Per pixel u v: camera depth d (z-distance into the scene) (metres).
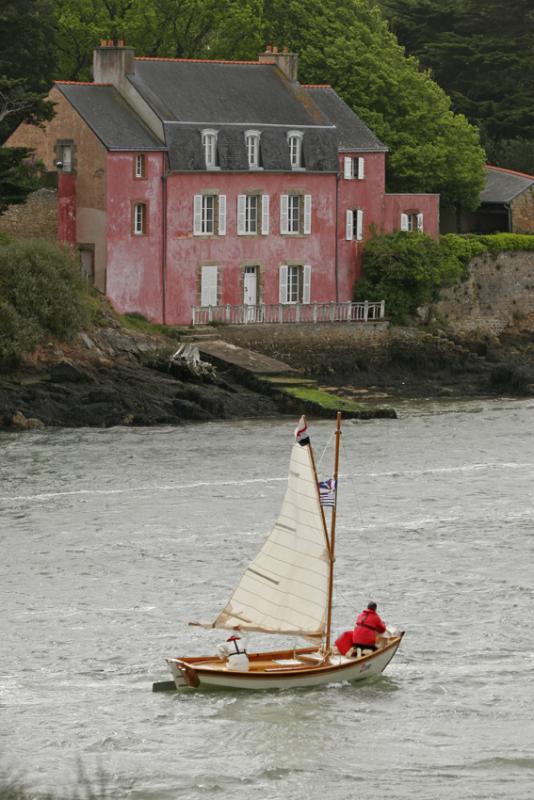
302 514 115.19
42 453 197.62
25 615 130.62
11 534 156.62
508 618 130.75
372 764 100.44
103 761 99.94
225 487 179.50
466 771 99.25
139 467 190.00
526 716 108.75
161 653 121.50
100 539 155.00
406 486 181.62
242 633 126.50
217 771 98.88
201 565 145.88
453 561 148.00
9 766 97.56
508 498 175.12
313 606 115.12
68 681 115.19
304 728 105.62
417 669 118.06
